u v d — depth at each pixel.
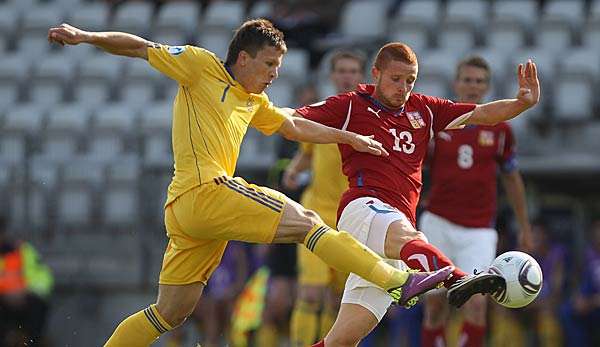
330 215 37.41
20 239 51.25
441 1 62.97
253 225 24.64
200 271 26.03
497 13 60.03
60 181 51.84
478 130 35.34
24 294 47.62
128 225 51.00
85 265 51.00
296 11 60.44
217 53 61.06
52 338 50.56
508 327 47.84
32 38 65.00
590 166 47.06
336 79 37.38
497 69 54.81
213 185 24.62
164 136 54.62
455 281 24.25
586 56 55.25
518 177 35.94
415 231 25.08
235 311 47.72
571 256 49.53
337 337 25.77
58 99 60.22
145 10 66.19
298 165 38.66
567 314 46.28
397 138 26.25
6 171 51.75
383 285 24.09
